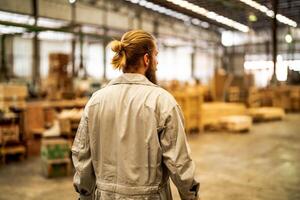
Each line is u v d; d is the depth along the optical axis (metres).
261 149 7.45
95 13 13.27
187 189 1.48
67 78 8.78
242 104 12.76
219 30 19.16
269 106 14.58
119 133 1.53
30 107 7.19
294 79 17.59
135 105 1.53
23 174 5.66
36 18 8.96
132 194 1.49
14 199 4.43
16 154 6.89
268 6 11.66
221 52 20.50
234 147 7.70
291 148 7.53
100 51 17.11
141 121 1.51
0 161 6.48
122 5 13.63
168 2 6.28
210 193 4.55
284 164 6.10
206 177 5.30
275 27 7.77
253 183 4.98
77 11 12.55
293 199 4.30
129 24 14.81
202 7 11.48
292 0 11.16
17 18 12.17
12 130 6.59
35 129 7.22
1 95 6.63
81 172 1.65
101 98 1.61
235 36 19.70
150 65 1.65
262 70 19.52
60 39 16.20
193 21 16.16
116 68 1.61
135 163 1.50
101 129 1.58
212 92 12.53
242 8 11.70
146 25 15.48
